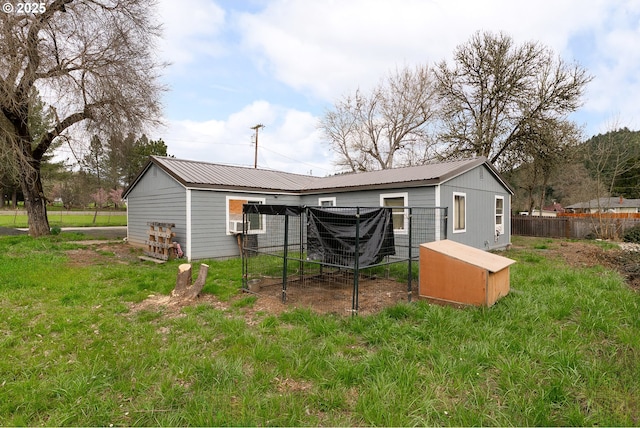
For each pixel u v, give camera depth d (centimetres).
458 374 276
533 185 2441
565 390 254
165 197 1075
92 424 225
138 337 370
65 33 1102
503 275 496
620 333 353
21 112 1151
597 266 768
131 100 1255
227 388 262
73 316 433
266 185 1172
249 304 498
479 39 2008
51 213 3077
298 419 226
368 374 281
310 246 525
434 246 508
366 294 559
